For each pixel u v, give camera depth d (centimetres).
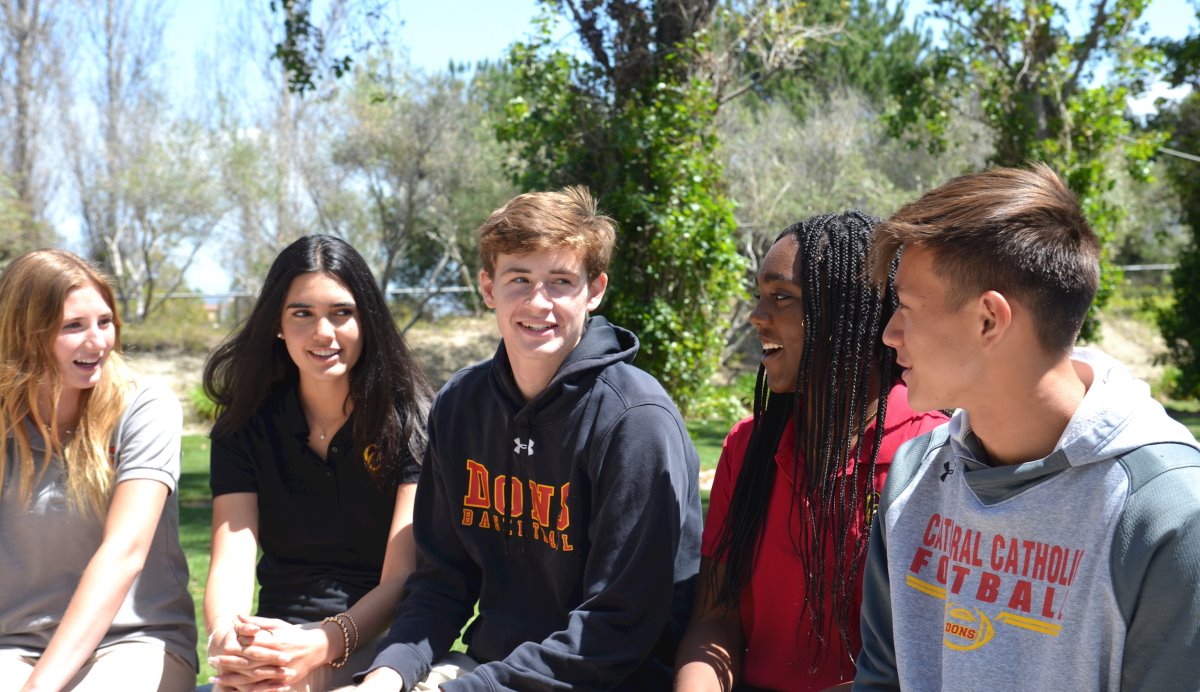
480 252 262
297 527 296
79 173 2277
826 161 2258
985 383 165
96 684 252
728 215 1155
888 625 194
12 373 263
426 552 270
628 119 1097
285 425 292
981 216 162
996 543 170
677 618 255
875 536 197
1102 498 157
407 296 2272
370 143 2066
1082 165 1391
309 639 255
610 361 252
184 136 2302
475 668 254
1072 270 159
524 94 1154
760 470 241
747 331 1794
